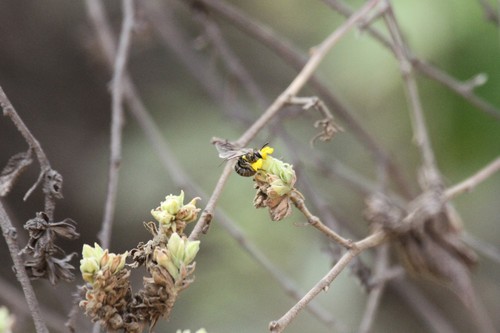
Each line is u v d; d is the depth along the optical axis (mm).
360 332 5621
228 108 7539
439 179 5145
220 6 6891
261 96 7227
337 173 7254
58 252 3719
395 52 5539
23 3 10242
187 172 9633
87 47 8547
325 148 9609
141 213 9891
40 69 10375
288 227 9414
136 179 9875
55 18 10359
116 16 9930
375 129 8992
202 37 7340
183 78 10359
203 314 9578
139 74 10250
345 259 3654
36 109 10352
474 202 9320
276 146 7945
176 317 9672
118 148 4945
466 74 7648
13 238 3621
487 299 8781
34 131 10258
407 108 8789
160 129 10031
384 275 5723
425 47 7543
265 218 9414
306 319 9391
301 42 9664
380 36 6188
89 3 7434
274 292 9516
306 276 9148
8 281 9266
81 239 10156
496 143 7926
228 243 9398
